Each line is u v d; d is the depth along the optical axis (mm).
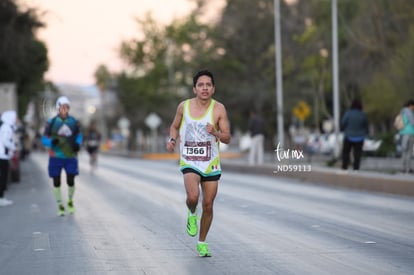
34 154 154750
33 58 81875
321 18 97625
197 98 20609
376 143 84625
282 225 28516
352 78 95562
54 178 32656
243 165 67750
